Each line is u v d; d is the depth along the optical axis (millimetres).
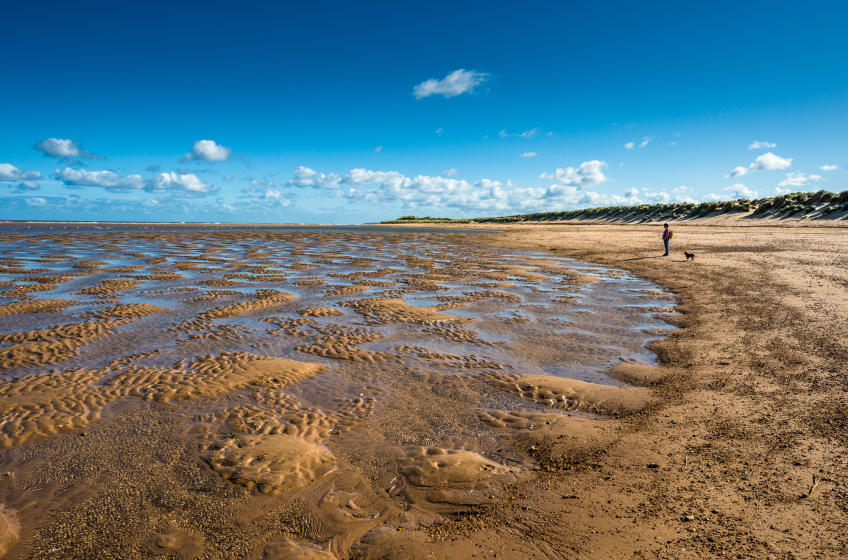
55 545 3961
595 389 7508
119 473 5121
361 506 4527
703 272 19484
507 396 7469
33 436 6012
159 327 11875
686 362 8727
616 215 77812
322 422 6508
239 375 8312
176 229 86750
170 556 3818
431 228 100250
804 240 29141
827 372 7438
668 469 4984
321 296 16266
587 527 4062
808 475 4641
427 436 6086
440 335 11242
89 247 36531
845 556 3451
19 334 10930
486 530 4098
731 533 3838
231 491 4754
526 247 37875
